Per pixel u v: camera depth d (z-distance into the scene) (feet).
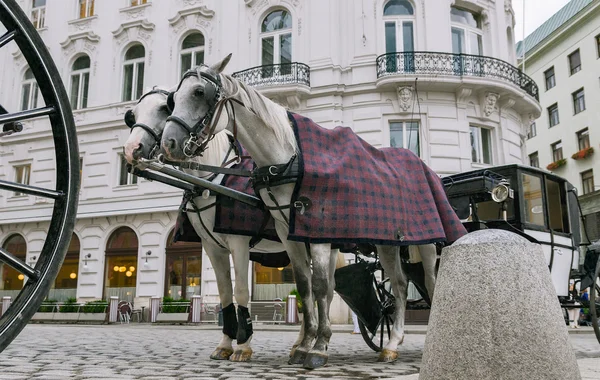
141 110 16.88
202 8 70.90
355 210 15.87
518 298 8.04
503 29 66.69
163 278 67.56
